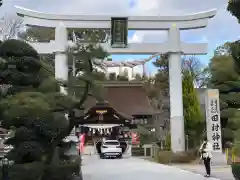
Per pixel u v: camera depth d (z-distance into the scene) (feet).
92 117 136.26
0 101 37.86
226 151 71.41
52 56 103.65
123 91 153.28
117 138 135.54
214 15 86.12
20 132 38.68
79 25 85.46
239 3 35.47
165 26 86.99
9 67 40.29
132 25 86.12
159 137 111.55
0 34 117.08
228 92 79.51
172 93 86.48
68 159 47.80
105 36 96.48
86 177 54.44
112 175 56.85
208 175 52.75
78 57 39.32
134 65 157.89
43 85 42.09
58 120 40.91
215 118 68.59
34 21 85.40
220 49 98.84
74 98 41.37
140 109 142.41
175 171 61.67
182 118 85.46
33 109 36.01
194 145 85.81
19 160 39.83
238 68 40.91
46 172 41.01
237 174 36.65
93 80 39.75
